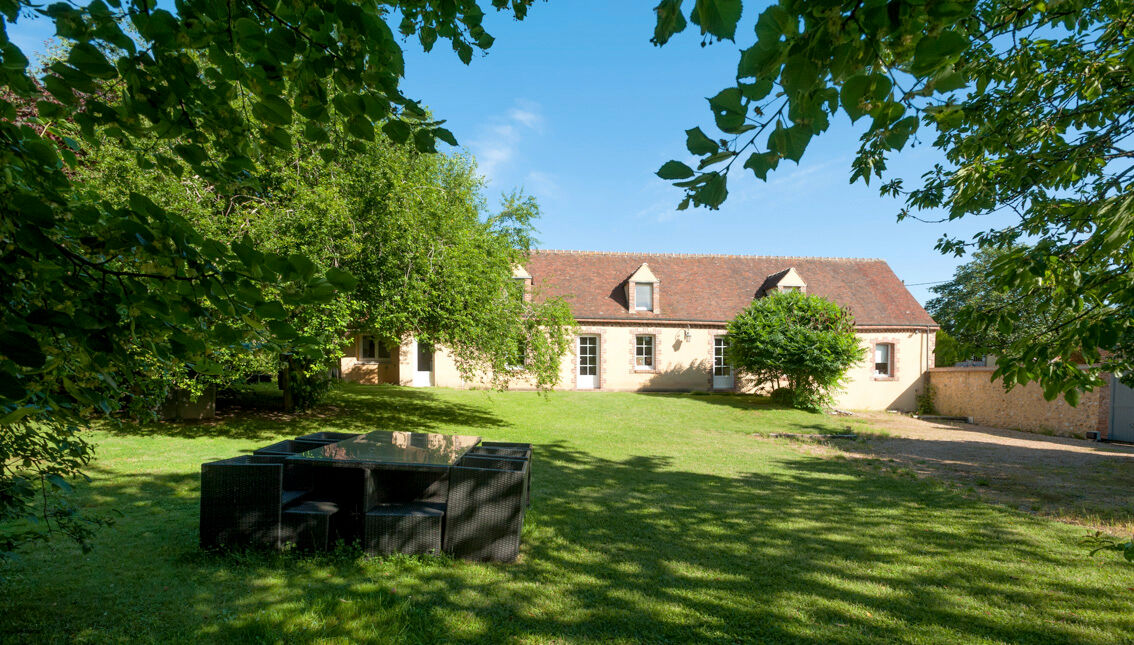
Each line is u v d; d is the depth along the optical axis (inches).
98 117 70.3
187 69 67.3
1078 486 342.6
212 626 135.1
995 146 179.0
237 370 346.9
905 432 613.6
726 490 301.7
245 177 82.6
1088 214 113.7
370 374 821.9
